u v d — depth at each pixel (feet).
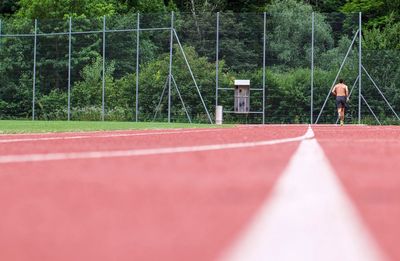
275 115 102.58
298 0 175.83
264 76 103.09
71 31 110.93
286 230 6.23
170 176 12.80
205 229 6.69
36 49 112.68
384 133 51.39
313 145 26.50
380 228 6.64
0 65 114.01
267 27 103.91
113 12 162.50
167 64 105.50
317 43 102.78
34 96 112.68
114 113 108.17
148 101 106.32
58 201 9.11
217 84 103.55
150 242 6.04
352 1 176.55
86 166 15.39
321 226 6.44
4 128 61.00
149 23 106.73
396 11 167.84
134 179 12.26
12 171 14.12
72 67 110.93
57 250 5.75
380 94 100.01
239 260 4.98
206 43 104.58
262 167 14.97
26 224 7.14
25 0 162.40
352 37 101.60
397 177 12.85
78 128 62.23
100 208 8.36
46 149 23.67
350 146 26.23
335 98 101.30
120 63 108.37
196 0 188.24
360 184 11.49
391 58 100.37
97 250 5.72
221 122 102.37
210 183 11.52
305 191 9.84
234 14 104.22
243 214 7.71
